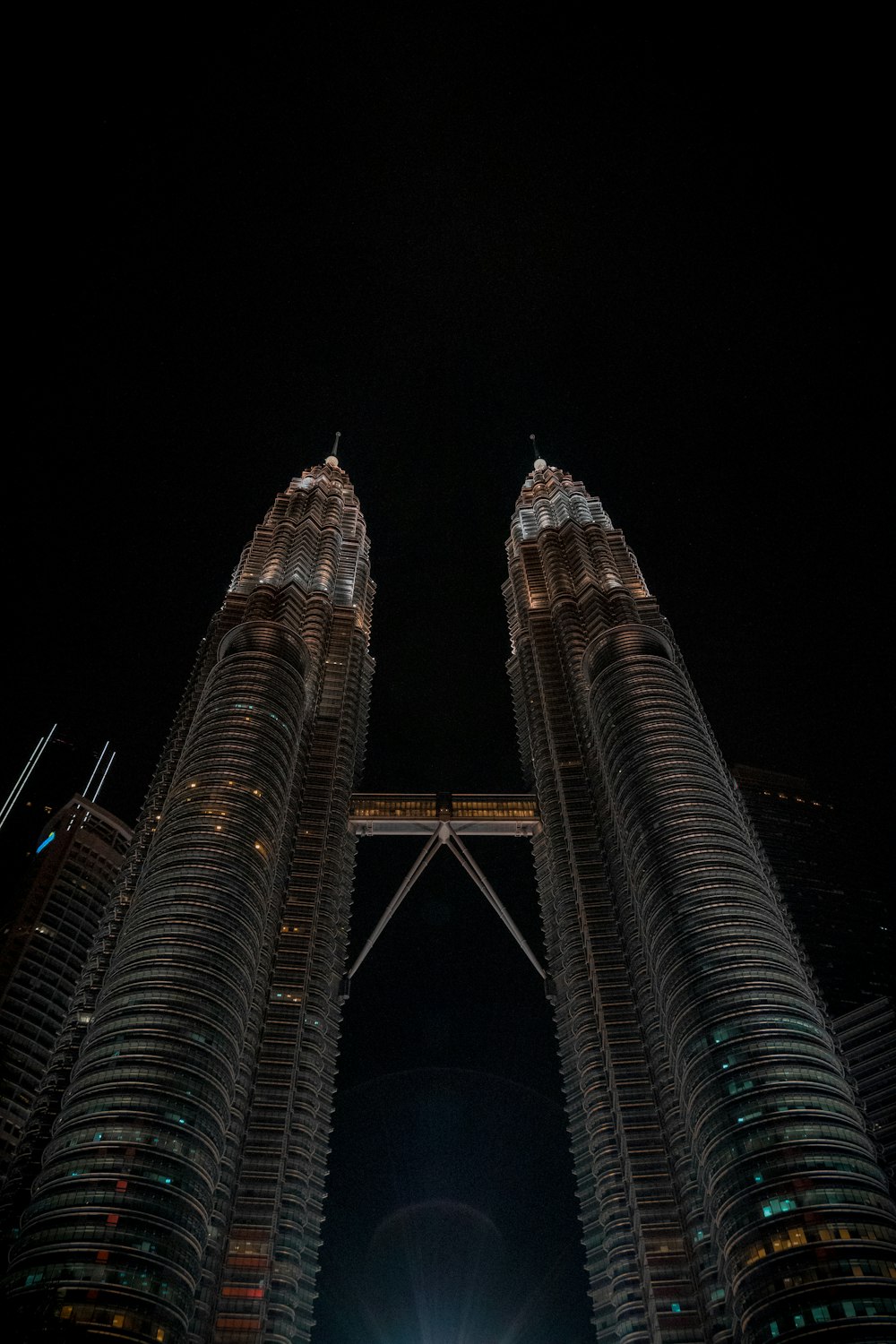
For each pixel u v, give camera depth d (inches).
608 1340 5885.8
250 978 6338.6
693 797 7293.3
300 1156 6363.2
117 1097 5231.3
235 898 6530.5
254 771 7519.7
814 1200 4781.0
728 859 6796.3
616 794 7834.6
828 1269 4507.9
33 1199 4960.6
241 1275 5625.0
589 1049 7145.7
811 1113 5162.4
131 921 6476.4
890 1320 4284.0
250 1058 6628.9
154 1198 4849.9
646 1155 6338.6
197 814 7052.2
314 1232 6279.5
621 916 7746.1
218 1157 5349.4
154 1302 4498.0
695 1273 5684.1
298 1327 5708.7
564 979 7780.5
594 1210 6530.5
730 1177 5054.1
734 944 6141.7
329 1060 7155.5
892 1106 7219.5
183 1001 5777.6
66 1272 4473.4
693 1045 5728.3
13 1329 4099.4
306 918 7721.5
